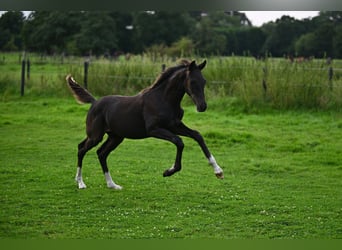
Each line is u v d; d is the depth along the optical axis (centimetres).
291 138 1564
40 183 1068
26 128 1723
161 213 880
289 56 2480
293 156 1368
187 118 1869
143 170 1204
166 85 964
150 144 1506
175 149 1448
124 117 989
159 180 1110
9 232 784
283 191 1038
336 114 1875
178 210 898
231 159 1327
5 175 1129
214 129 1666
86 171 1185
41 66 3691
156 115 956
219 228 813
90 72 2356
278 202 954
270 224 834
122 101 1009
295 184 1098
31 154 1357
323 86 1977
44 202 934
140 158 1334
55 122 1812
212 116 1900
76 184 1064
